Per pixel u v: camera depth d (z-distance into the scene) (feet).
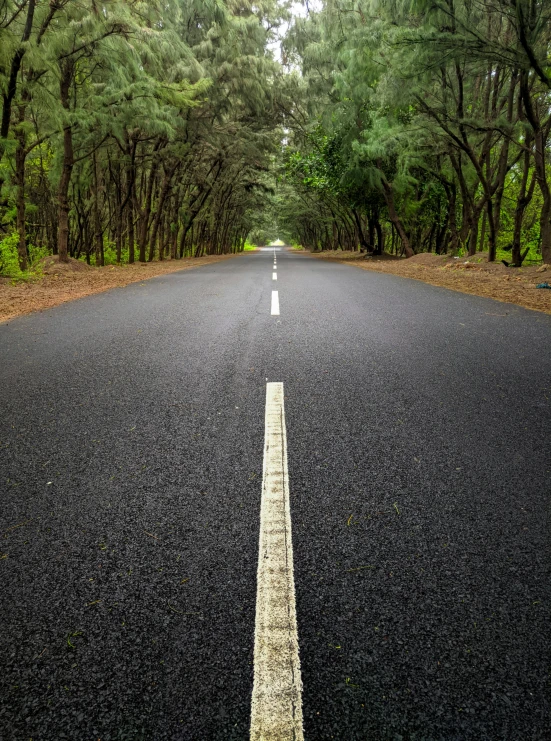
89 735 4.06
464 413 11.00
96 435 9.99
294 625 5.15
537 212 101.35
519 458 8.81
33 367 15.12
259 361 15.53
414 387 12.84
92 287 39.09
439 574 5.90
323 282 42.37
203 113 76.64
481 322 21.98
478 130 47.52
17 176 51.83
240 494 7.71
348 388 12.80
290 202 172.24
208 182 104.94
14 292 35.53
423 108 53.06
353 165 77.92
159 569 6.04
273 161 117.91
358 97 66.90
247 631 5.08
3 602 5.52
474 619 5.22
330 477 8.18
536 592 5.60
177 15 61.72
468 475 8.22
